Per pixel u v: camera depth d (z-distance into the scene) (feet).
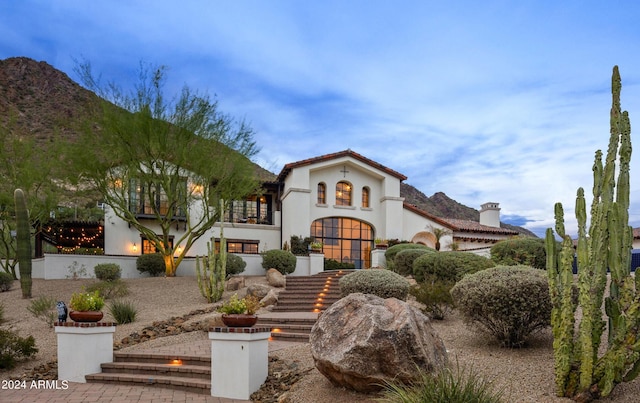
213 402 28.12
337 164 108.68
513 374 25.66
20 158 81.71
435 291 41.70
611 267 22.38
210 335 29.84
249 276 85.66
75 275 77.92
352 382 24.52
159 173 82.33
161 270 83.92
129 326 47.57
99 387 32.35
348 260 108.47
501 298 29.99
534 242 61.57
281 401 26.04
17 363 38.09
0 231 81.66
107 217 94.84
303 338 41.78
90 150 73.61
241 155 80.84
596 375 21.79
